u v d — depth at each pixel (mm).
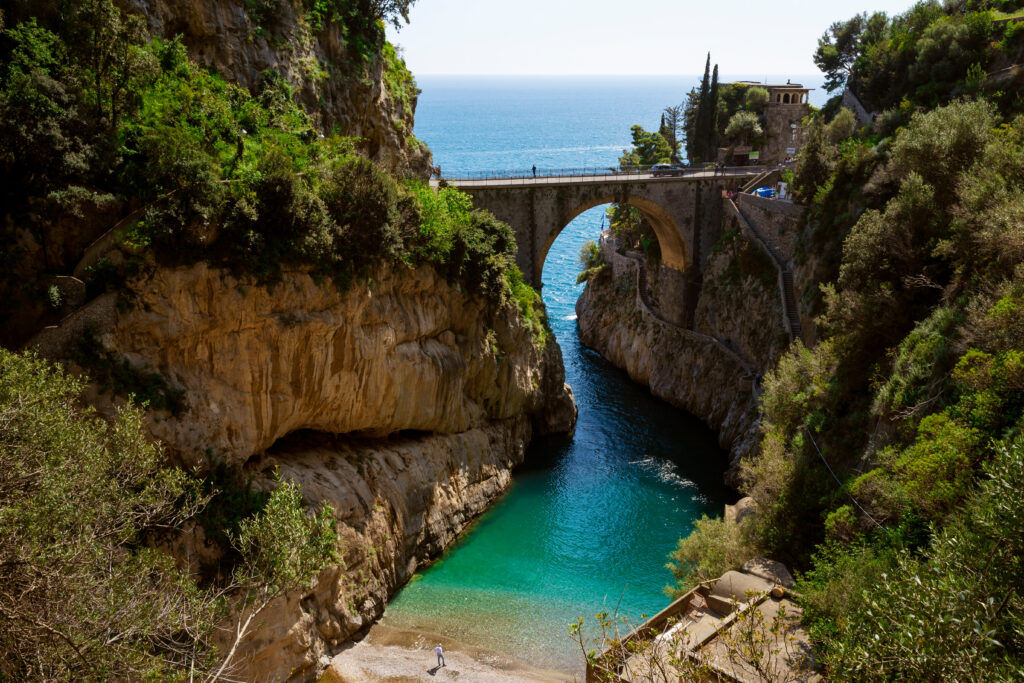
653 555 40875
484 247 44375
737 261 63719
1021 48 53031
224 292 29016
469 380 46062
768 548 30000
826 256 50250
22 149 25609
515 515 45125
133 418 21547
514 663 30344
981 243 29438
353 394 35469
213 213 28234
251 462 31844
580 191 62031
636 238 83938
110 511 18547
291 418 32938
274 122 36875
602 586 37312
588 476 51250
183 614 18844
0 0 28250
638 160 104375
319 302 32438
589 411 63719
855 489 26984
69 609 15164
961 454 21000
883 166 46375
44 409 17594
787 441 37875
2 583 14820
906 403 28078
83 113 27812
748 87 106375
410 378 38594
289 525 24156
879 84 69625
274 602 26969
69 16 28719
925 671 12414
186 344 28469
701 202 67625
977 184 31359
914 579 13672
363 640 31672
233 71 37406
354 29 45188
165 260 27594
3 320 25844
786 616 23438
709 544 32312
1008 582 13523
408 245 37875
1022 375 21953
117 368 26312
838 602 20812
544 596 36062
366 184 34062
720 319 63906
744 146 96125
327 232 31938
